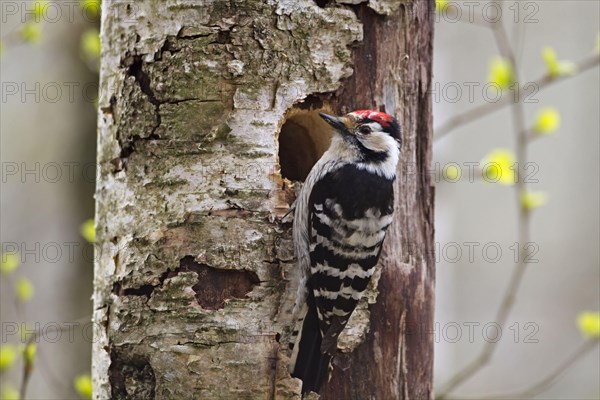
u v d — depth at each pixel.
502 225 23.83
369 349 10.06
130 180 9.87
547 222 24.75
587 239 24.52
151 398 9.52
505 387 22.38
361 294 9.81
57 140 19.23
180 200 9.59
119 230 9.91
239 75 9.70
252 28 9.76
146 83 9.86
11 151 19.86
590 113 25.02
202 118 9.67
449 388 12.95
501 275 23.80
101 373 9.90
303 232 9.86
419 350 10.41
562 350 23.05
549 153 25.19
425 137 10.88
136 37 9.90
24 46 18.62
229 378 9.38
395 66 10.52
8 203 19.83
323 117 10.08
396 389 10.18
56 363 17.00
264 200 9.70
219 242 9.52
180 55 9.70
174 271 9.52
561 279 24.16
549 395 22.22
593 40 24.27
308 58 9.98
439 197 18.59
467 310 23.39
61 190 18.80
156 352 9.44
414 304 10.43
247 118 9.71
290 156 11.38
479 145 22.89
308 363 9.50
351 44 10.20
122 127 9.91
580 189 24.95
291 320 9.65
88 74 18.25
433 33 11.12
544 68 24.25
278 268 9.71
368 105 10.38
